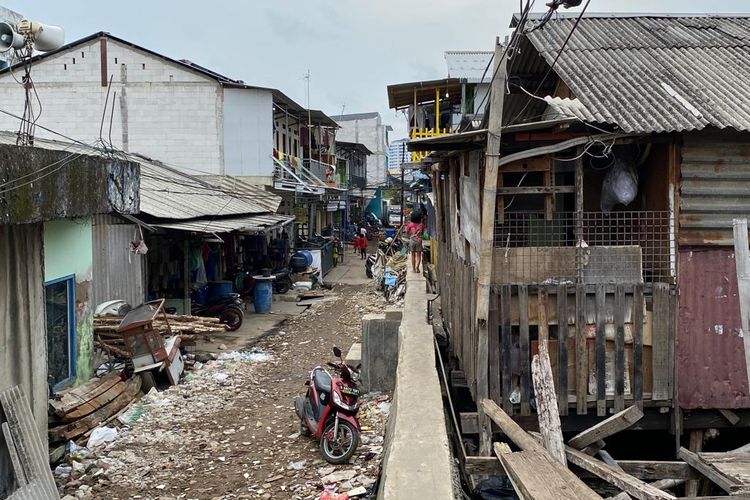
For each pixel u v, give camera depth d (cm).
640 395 688
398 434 466
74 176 602
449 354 1010
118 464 683
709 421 722
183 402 899
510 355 677
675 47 907
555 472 459
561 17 1020
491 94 629
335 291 2188
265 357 1193
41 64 2073
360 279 2542
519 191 696
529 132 679
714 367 706
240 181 2092
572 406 693
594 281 681
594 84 781
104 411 800
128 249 1178
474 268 744
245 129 2105
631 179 739
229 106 2095
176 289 1398
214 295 1557
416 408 524
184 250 1378
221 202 1688
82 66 2080
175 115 2097
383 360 924
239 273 1841
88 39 2059
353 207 5025
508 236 721
